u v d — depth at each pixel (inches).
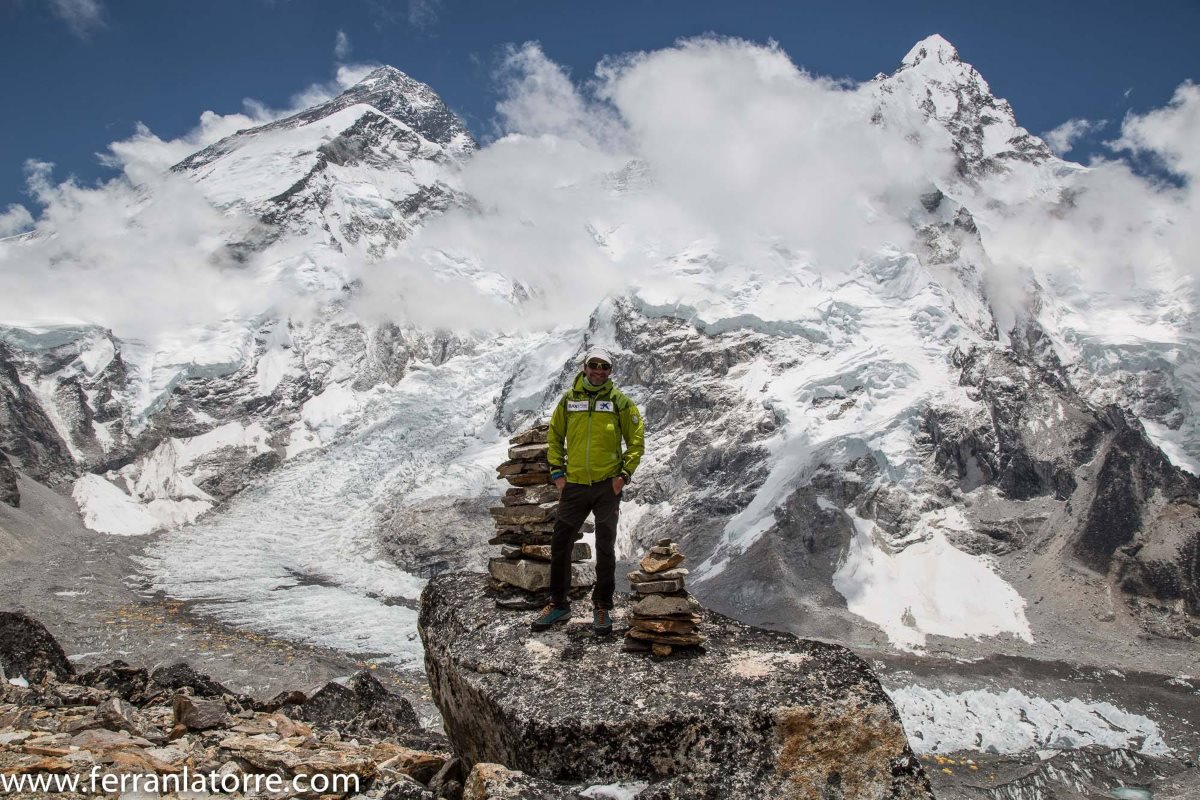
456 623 366.3
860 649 3324.3
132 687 491.5
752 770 261.9
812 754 266.4
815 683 283.4
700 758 264.1
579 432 353.1
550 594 360.5
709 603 3924.7
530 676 305.7
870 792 264.4
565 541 353.1
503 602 371.2
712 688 284.8
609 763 266.5
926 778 269.1
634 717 270.1
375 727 506.6
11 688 438.9
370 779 322.0
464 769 330.0
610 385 358.3
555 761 269.1
